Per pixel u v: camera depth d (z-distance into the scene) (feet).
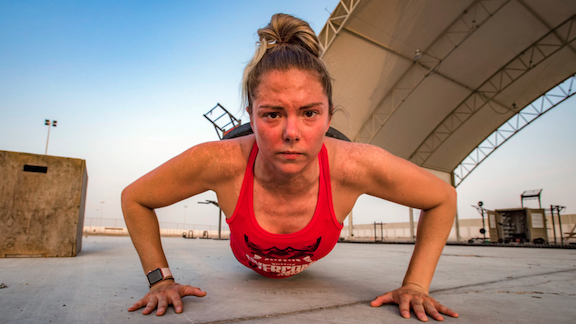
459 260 10.50
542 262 9.75
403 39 44.01
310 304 3.73
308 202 3.89
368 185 4.08
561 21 45.60
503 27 45.47
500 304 3.86
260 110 2.71
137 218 4.16
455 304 3.86
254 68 2.86
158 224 4.44
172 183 4.02
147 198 4.09
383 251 16.07
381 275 6.34
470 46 47.21
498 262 9.72
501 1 41.93
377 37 42.75
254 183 3.88
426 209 4.26
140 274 5.94
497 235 43.29
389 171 3.94
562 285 5.26
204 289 4.65
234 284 5.10
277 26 3.28
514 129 63.05
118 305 3.58
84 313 3.21
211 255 10.68
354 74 46.73
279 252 4.23
